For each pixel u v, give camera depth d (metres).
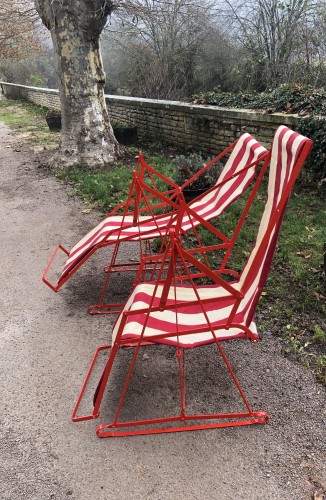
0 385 2.65
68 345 2.98
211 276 2.11
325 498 1.88
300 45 10.71
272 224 2.15
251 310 2.24
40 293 3.66
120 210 5.31
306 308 3.12
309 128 5.24
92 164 7.13
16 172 7.55
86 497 1.96
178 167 5.07
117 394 2.53
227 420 2.29
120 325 2.15
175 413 2.38
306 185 5.48
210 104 7.57
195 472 2.04
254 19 11.77
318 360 2.62
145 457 2.13
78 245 3.52
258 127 6.15
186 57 13.93
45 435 2.29
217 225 4.53
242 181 3.19
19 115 15.08
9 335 3.13
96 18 6.44
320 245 3.97
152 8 8.20
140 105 8.92
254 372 2.60
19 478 2.07
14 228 5.11
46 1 6.37
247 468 2.04
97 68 6.95
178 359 2.67
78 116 7.00
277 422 2.27
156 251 4.24
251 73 12.02
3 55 17.72
